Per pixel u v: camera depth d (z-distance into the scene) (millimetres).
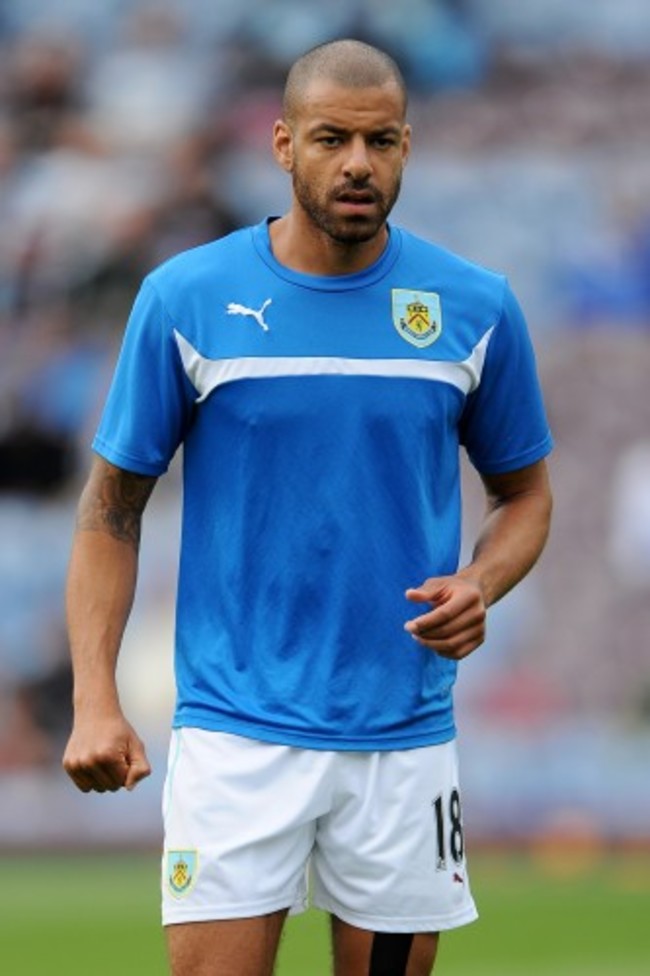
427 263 15844
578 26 65500
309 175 15047
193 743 15461
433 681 15648
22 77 62625
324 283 15516
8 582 52094
